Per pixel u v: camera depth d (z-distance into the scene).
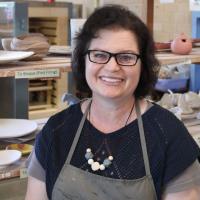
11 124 1.89
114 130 1.26
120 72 1.18
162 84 2.76
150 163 1.19
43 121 2.03
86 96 1.40
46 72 1.53
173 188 1.20
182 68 2.94
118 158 1.22
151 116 1.26
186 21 3.13
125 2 3.59
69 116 1.32
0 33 2.20
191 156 1.20
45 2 3.32
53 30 3.46
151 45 1.24
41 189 1.35
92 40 1.21
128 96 1.24
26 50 1.69
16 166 1.55
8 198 2.51
